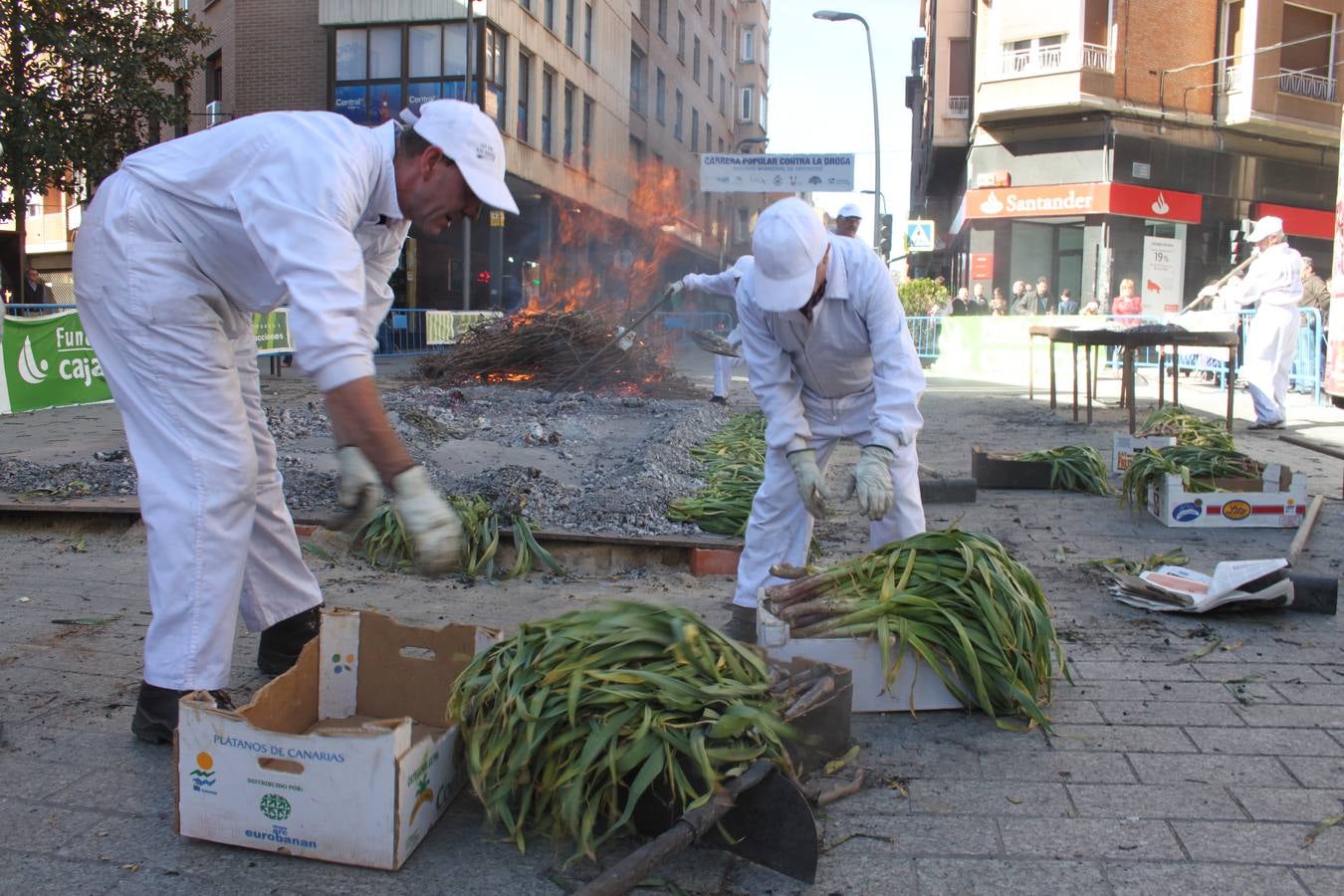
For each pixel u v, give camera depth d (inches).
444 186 109.7
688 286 276.5
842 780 109.9
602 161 1323.8
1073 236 1060.5
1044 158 1044.5
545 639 101.8
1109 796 106.9
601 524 222.8
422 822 97.0
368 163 106.2
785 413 146.5
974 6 1196.5
